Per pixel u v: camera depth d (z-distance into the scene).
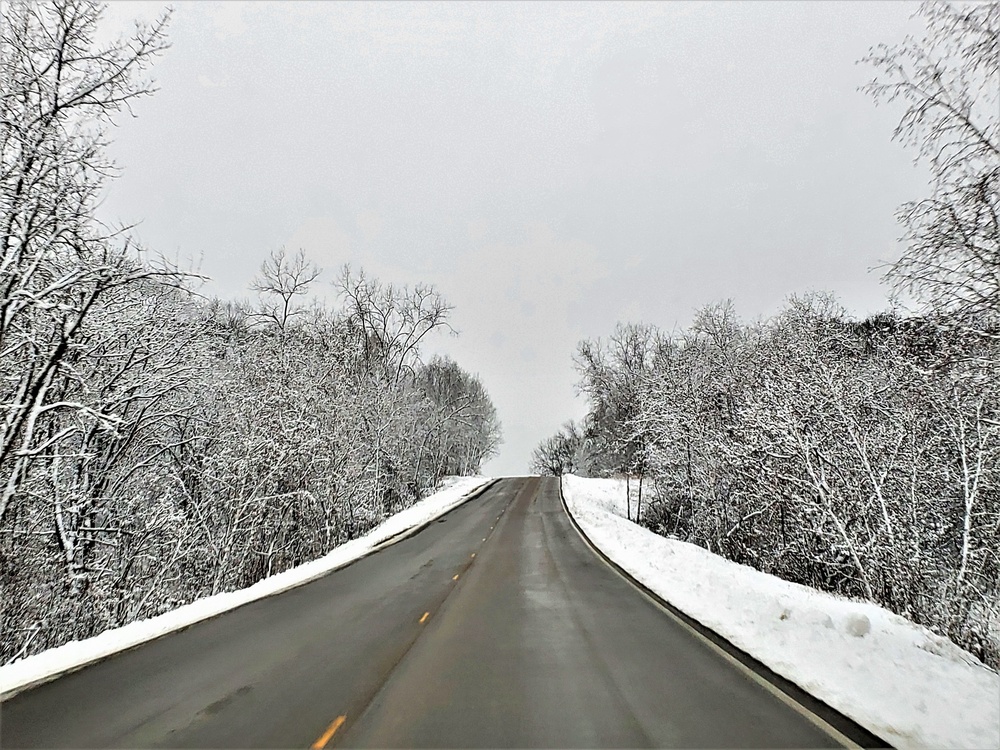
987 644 8.86
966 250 7.90
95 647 8.85
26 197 10.73
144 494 18.30
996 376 8.67
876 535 13.07
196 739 5.40
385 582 15.27
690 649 8.59
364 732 5.56
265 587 14.62
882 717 5.74
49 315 11.99
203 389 20.86
